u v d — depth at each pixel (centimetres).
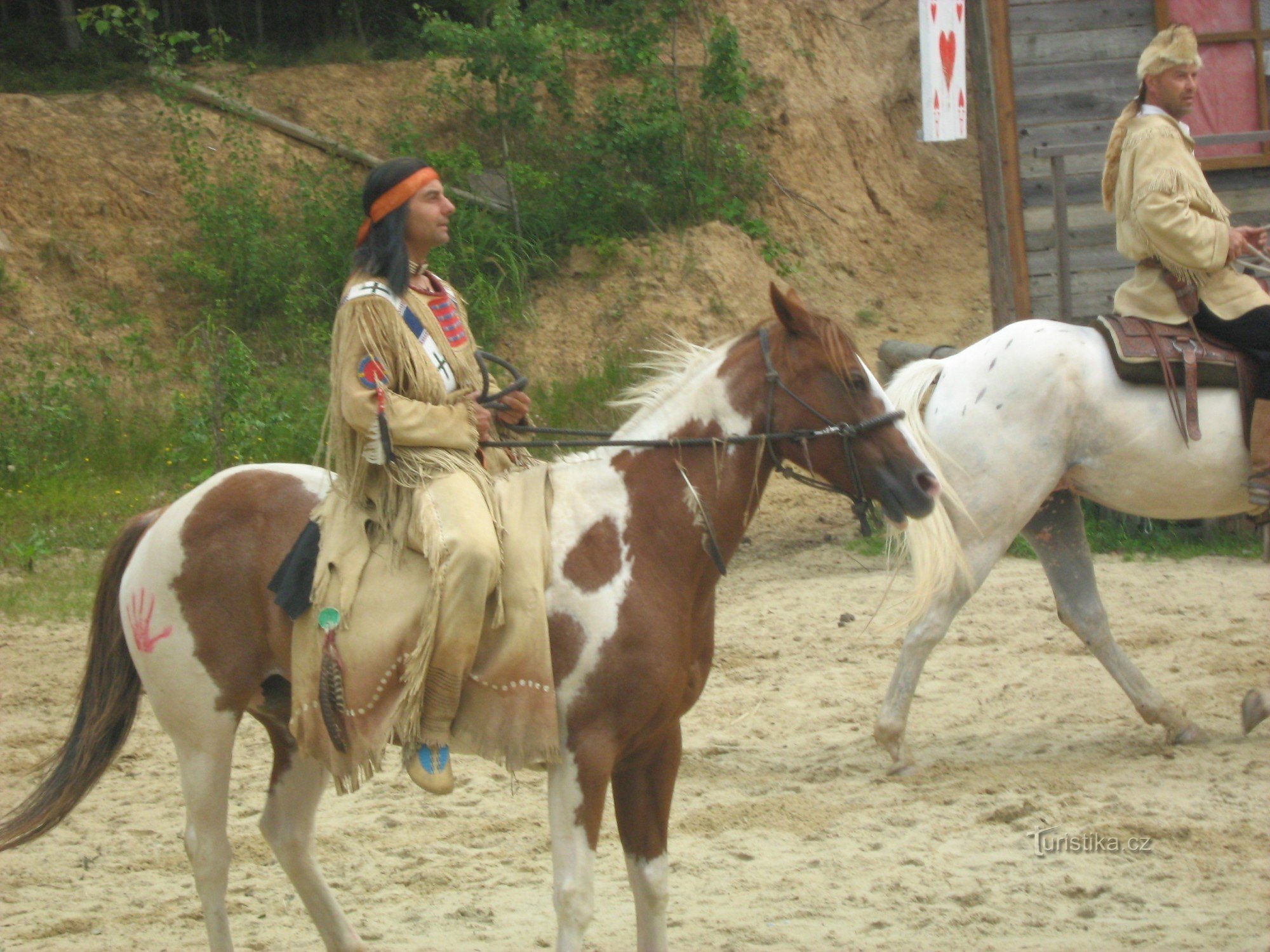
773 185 2450
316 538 575
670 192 2334
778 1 2678
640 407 604
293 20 2847
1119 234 914
